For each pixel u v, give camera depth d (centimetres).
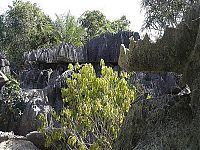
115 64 1448
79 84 644
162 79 972
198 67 302
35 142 822
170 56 328
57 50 1527
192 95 298
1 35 2528
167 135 301
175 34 326
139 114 332
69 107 667
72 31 2333
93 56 1480
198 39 303
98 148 603
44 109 1020
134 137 328
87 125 622
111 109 617
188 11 327
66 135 661
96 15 2841
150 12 1516
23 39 2477
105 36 1475
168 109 317
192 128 292
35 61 1584
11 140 819
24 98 1095
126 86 639
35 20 2538
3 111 1081
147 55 338
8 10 2575
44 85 1463
